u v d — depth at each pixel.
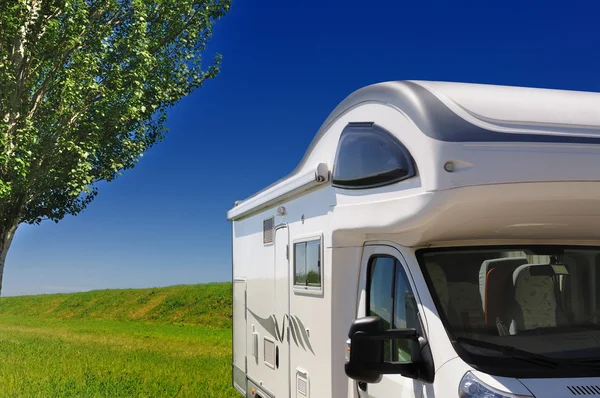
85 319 31.30
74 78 12.55
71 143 12.30
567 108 3.29
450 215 3.05
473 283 3.29
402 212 3.23
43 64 12.60
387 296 3.67
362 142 3.80
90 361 15.60
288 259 5.43
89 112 13.22
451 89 3.41
